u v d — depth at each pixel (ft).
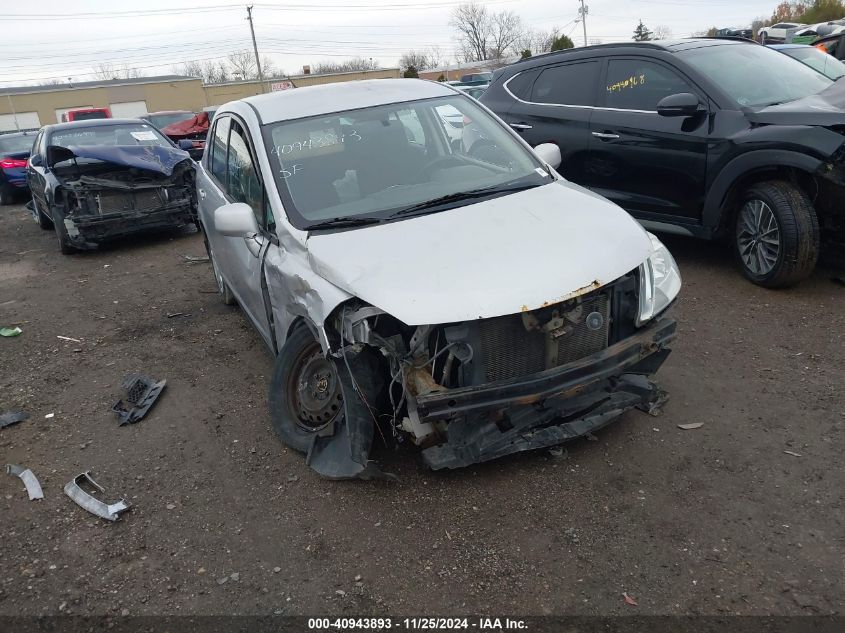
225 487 11.76
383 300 9.82
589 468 11.09
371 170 13.37
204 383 15.98
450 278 10.02
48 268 29.25
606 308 10.71
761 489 10.24
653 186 19.72
